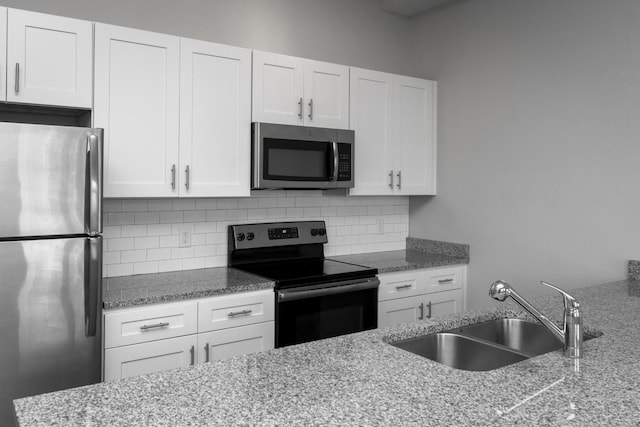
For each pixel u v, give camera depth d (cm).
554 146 312
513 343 209
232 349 266
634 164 274
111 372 233
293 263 341
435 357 189
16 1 260
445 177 386
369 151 354
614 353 154
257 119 302
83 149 217
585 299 234
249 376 135
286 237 343
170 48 272
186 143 278
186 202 315
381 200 405
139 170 264
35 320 208
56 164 211
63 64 241
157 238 305
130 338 237
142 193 265
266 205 347
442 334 190
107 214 289
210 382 131
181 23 309
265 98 305
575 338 150
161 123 270
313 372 138
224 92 290
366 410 113
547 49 314
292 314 282
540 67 319
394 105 366
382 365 144
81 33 246
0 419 202
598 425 106
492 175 350
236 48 294
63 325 214
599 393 123
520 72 330
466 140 369
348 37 382
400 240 417
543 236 320
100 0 282
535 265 325
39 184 207
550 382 130
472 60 362
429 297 351
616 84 280
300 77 319
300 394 123
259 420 108
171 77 273
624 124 278
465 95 369
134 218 297
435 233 396
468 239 369
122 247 294
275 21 346
